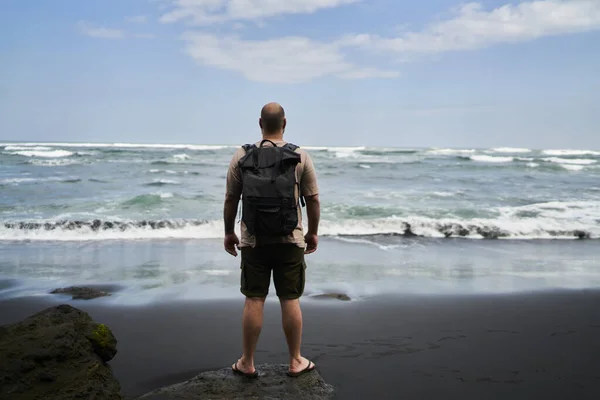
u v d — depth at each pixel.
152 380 3.18
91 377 2.87
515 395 2.99
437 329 4.21
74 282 5.80
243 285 3.21
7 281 5.81
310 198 3.16
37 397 2.60
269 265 3.20
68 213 10.91
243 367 3.21
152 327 4.22
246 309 3.19
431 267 6.87
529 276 6.36
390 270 6.63
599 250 8.38
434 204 13.16
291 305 3.20
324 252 7.89
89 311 4.66
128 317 4.49
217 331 4.14
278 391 3.01
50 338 2.94
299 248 3.17
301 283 3.23
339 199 13.88
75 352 2.94
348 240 9.00
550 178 21.58
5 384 2.61
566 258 7.64
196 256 7.45
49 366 2.80
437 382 3.17
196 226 9.51
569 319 4.53
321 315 4.59
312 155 39.97
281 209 3.00
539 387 3.10
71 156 30.89
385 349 3.74
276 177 3.00
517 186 18.05
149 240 8.77
